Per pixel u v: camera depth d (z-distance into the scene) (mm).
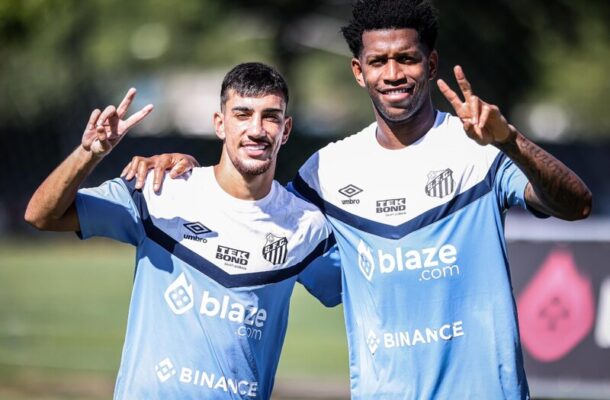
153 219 9500
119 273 30562
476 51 38875
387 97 9195
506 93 40000
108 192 9484
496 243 9203
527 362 13555
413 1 9188
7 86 37406
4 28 34500
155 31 44906
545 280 13570
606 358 13430
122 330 22094
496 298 9148
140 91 48094
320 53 52562
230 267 9453
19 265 32219
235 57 46812
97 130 8750
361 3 9320
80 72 39219
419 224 9281
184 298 9398
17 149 35219
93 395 16891
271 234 9531
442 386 9141
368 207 9469
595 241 13477
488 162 9273
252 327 9461
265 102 9258
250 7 45219
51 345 20438
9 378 17875
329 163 9734
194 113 59281
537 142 30562
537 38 40625
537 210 9055
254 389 9500
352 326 9500
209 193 9531
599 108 59656
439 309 9164
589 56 45719
